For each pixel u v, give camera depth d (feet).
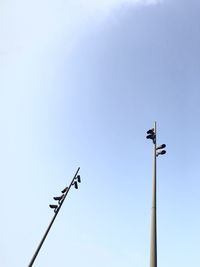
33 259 40.32
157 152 30.37
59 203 50.19
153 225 22.58
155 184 26.40
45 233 44.65
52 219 47.26
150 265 19.95
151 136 32.07
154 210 23.86
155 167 28.40
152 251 20.76
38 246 42.37
